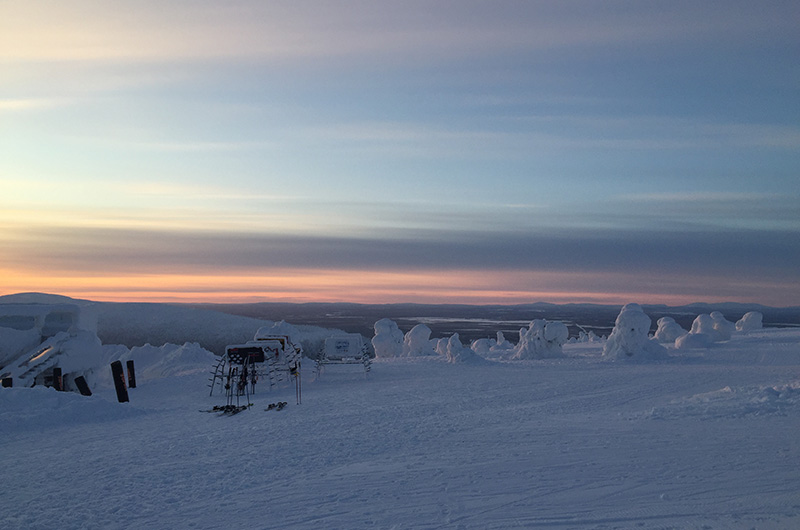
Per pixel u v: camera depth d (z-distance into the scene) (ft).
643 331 117.08
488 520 24.73
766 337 146.10
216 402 70.33
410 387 77.82
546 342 129.80
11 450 43.47
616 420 45.98
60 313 93.71
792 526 22.38
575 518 24.48
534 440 39.60
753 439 36.42
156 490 31.14
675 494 26.73
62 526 26.04
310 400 67.87
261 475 33.63
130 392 84.23
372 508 26.94
